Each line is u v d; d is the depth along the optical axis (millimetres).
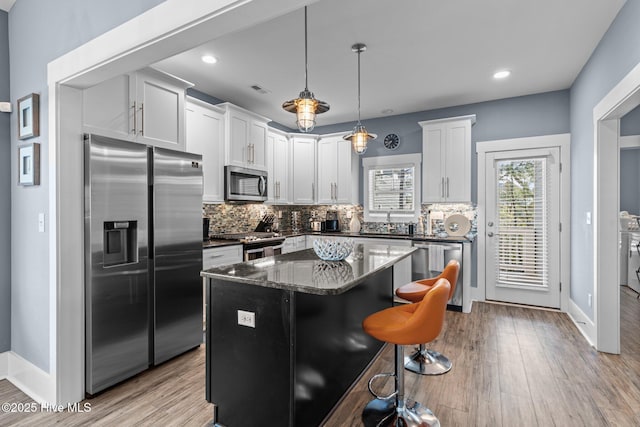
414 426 1837
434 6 2359
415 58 3156
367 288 2602
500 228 4301
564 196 3957
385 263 2172
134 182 2395
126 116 2504
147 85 2678
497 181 4320
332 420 1961
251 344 1799
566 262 3949
